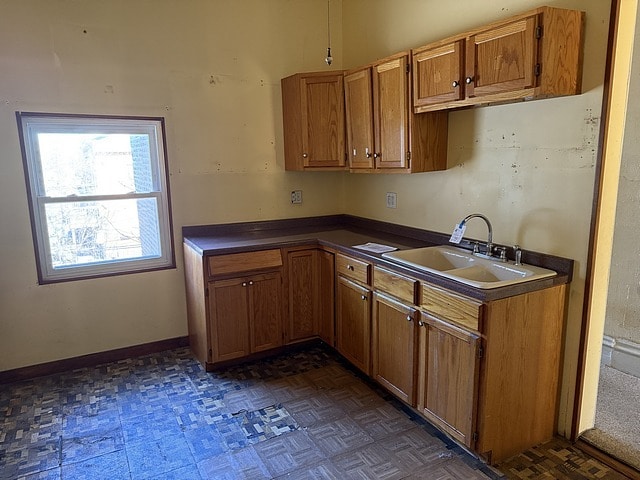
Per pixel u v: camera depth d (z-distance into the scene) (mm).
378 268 2680
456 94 2369
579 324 2238
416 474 2119
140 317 3432
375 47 3477
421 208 3193
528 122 2367
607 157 2078
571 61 2051
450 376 2219
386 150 2945
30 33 2857
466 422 2141
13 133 2885
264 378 3049
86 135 3117
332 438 2391
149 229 3416
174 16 3248
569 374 2312
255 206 3732
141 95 3221
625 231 3000
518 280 2117
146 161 3336
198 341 3293
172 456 2256
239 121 3572
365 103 3062
